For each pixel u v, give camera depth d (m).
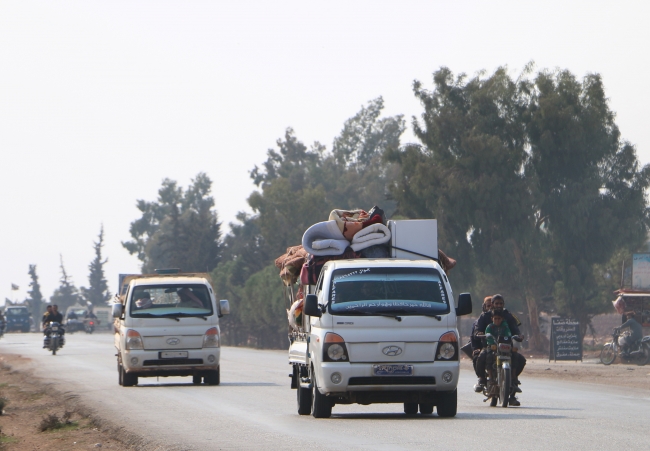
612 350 130.12
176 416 54.22
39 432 55.84
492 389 58.75
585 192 197.88
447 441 38.97
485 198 197.38
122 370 83.12
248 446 38.94
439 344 48.62
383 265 50.88
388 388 48.19
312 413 52.16
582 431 42.56
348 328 48.56
